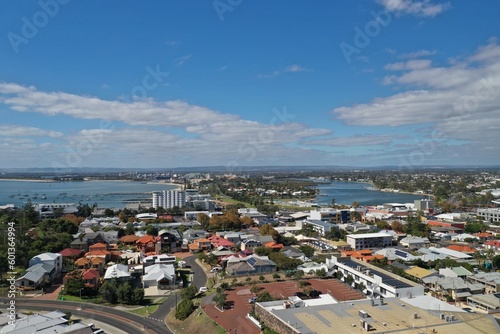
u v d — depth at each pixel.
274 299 56.28
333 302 51.97
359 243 108.38
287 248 104.94
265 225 122.69
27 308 61.25
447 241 116.31
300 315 44.78
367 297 59.03
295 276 71.44
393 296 55.22
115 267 77.88
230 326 50.72
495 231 126.94
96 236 107.31
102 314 59.28
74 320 55.47
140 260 92.50
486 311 56.16
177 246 105.69
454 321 42.56
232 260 82.81
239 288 67.12
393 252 94.25
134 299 63.41
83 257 88.75
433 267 81.25
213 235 123.38
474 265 81.19
